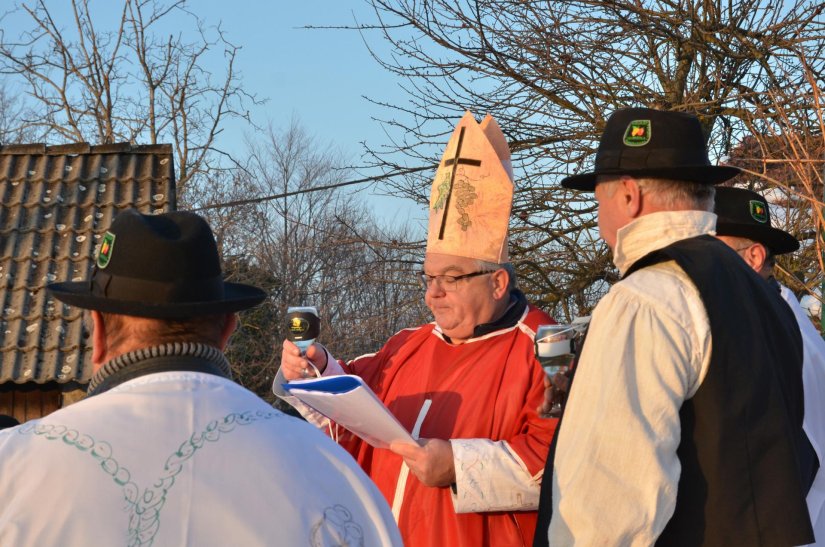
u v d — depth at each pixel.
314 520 1.53
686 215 2.21
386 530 1.61
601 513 1.90
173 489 1.48
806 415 2.56
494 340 3.04
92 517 1.44
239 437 1.55
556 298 9.27
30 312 8.45
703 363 1.99
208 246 1.70
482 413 2.90
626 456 1.92
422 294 9.38
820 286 6.31
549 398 2.64
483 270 3.04
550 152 8.95
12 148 10.23
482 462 2.69
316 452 1.63
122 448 1.50
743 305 2.07
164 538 1.44
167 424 1.54
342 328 10.79
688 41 8.09
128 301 1.61
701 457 1.96
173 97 19.73
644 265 2.16
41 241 9.20
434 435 2.96
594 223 9.04
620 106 8.63
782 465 1.95
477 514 2.79
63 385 8.08
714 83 8.54
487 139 3.10
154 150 10.30
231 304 1.66
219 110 19.62
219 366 1.68
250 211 18.06
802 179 4.16
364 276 9.70
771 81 6.96
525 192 9.15
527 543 2.78
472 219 3.05
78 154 10.27
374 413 2.63
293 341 3.28
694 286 2.04
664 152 2.22
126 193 9.80
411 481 2.94
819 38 7.32
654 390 1.95
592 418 1.96
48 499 1.44
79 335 8.20
